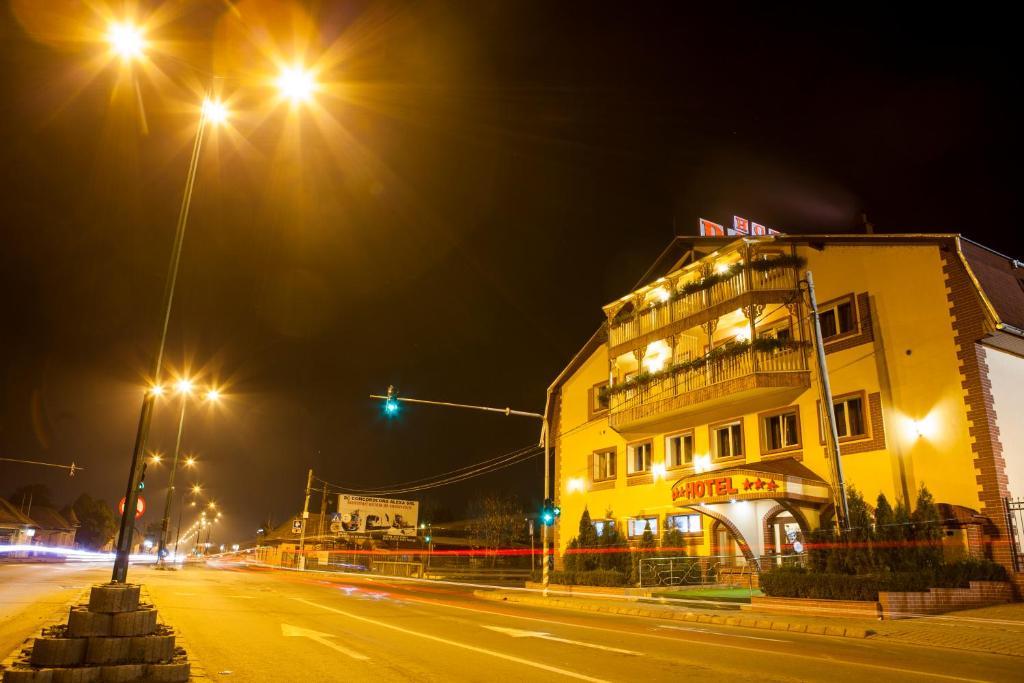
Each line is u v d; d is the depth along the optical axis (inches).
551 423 1523.1
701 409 1077.8
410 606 707.4
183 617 544.1
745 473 871.1
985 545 714.8
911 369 829.2
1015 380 793.6
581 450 1398.9
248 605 663.1
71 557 2947.8
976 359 770.8
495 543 2386.8
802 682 309.6
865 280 900.6
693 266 1102.4
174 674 282.7
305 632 457.4
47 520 3248.0
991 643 459.5
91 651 277.7
